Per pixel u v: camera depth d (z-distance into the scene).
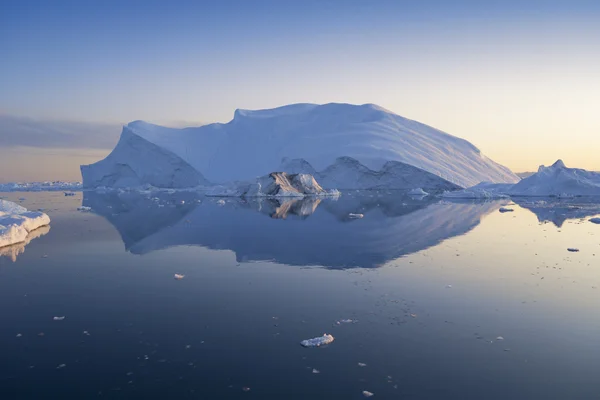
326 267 12.95
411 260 13.95
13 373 6.29
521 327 7.99
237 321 8.34
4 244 16.67
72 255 14.94
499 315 8.64
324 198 50.22
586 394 5.66
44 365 6.54
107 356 6.83
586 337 7.53
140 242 17.55
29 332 7.84
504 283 11.05
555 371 6.29
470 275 11.90
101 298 9.88
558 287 10.67
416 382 5.97
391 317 8.55
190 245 16.83
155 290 10.50
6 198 52.03
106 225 23.34
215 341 7.39
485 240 18.06
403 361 6.62
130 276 11.92
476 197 48.25
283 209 34.16
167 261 13.88
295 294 10.12
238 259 14.16
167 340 7.44
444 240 18.06
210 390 5.77
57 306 9.31
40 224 22.47
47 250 15.88
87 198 52.00
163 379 6.09
